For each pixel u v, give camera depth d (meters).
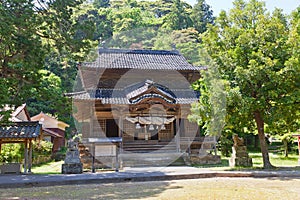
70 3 10.61
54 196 7.14
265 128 12.80
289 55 11.16
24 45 9.46
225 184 8.61
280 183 8.73
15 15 9.52
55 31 10.59
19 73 10.23
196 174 10.09
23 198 6.94
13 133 12.23
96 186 8.70
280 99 10.88
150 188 8.07
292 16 12.76
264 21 11.76
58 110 10.63
